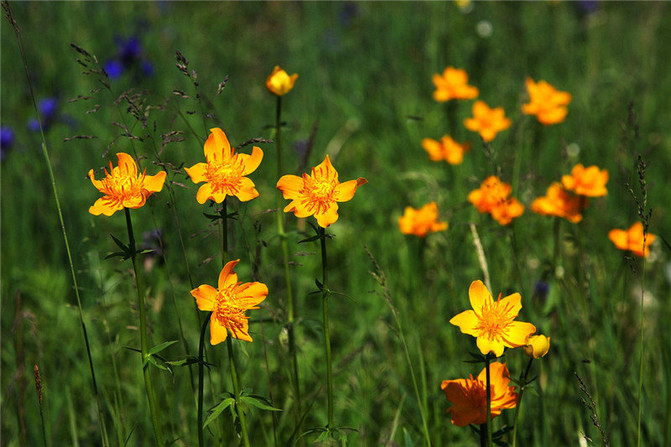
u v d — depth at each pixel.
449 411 2.00
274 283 3.27
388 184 5.10
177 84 6.24
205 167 1.88
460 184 4.57
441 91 4.60
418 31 7.06
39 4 6.56
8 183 4.53
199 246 3.93
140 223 4.27
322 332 2.54
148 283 3.51
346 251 4.36
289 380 2.75
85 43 6.49
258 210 4.71
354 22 7.81
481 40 7.21
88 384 3.14
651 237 2.85
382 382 3.12
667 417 2.67
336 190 1.87
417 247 3.97
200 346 1.95
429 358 3.43
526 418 2.79
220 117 5.76
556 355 2.93
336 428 2.06
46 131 5.07
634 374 3.02
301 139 5.63
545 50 7.11
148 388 1.91
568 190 3.44
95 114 5.50
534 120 4.82
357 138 5.92
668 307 3.61
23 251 4.21
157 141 4.88
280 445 2.81
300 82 6.69
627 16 7.67
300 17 8.38
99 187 1.81
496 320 1.87
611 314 3.09
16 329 2.59
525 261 3.28
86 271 2.95
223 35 8.18
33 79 5.84
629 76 6.25
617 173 4.57
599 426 2.30
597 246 3.95
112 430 2.85
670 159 5.12
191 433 2.79
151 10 7.79
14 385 2.77
